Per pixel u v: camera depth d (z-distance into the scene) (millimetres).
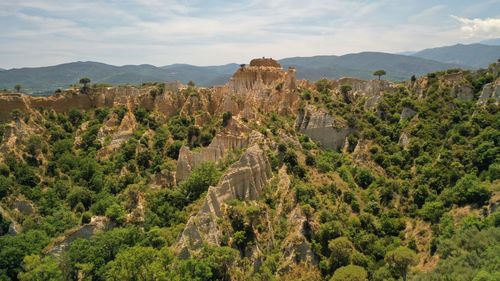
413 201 106125
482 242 74875
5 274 88188
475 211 91625
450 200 98250
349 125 137500
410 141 127125
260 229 91750
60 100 149500
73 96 152000
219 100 150375
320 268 86562
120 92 157125
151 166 124438
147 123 142125
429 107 136250
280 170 107312
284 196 99812
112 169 123312
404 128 134375
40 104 145250
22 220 107812
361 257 87312
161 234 92688
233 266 82438
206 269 77938
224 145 120500
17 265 90750
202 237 86500
